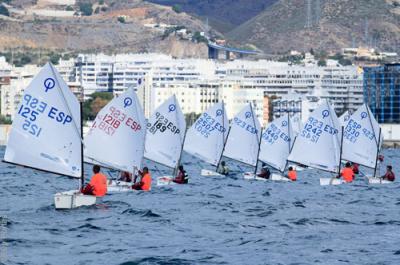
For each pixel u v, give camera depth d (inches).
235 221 5634.8
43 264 4266.7
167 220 5575.8
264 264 4347.9
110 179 7288.4
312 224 5561.0
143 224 5398.6
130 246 4714.6
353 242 4906.5
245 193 7554.1
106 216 5605.3
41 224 5270.7
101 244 4751.5
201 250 4640.8
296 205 6565.0
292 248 4724.4
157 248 4677.7
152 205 6299.2
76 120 5826.8
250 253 4581.7
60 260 4355.3
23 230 5073.8
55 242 4776.1
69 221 5393.7
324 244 4842.5
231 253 4581.7
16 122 5772.6
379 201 7022.6
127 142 6943.9
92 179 5871.1
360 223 5629.9
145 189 7071.9
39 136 5797.2
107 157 6924.2
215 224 5497.1
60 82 5807.1
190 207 6304.1
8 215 5590.6
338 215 5999.0
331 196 7381.9
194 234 5123.0
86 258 4409.5
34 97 5782.5
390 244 4854.8
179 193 7273.6
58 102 5802.2
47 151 5807.1
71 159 5831.7
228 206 6441.9
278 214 6018.7
